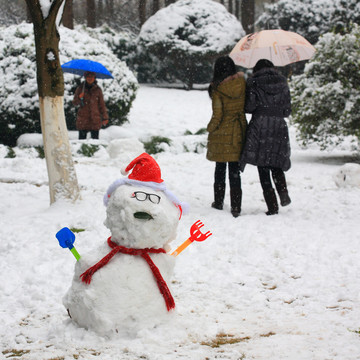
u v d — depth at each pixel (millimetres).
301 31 22688
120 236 3338
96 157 11484
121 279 3264
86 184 8508
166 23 21828
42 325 3598
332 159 11477
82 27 22250
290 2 22656
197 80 24078
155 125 15555
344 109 9961
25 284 4395
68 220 6277
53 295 4141
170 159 11625
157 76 23562
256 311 3758
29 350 3191
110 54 14531
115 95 14016
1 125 12484
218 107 6586
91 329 3305
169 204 3434
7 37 13109
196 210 6949
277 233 5719
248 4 27344
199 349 3102
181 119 16469
